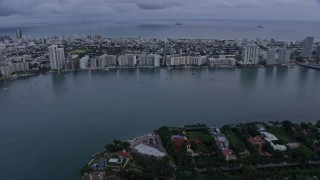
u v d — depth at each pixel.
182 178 198.50
